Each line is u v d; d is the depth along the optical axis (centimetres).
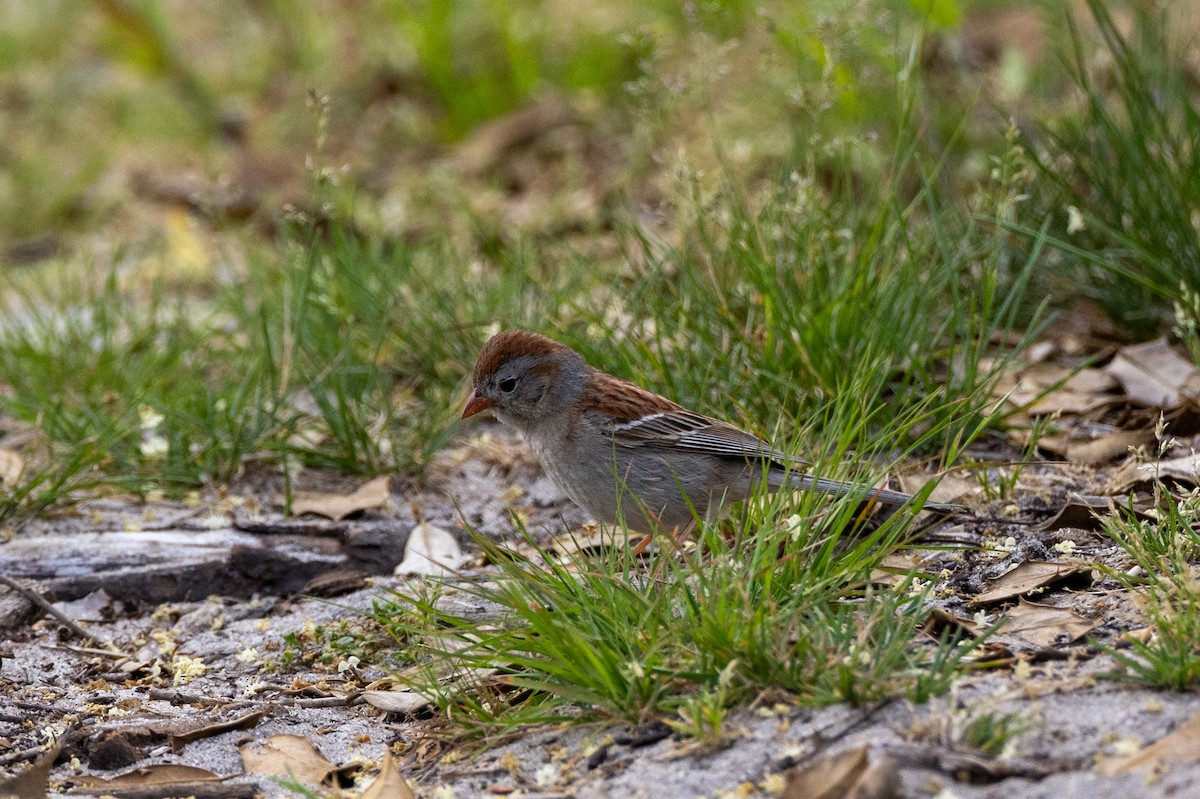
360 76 1883
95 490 1028
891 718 598
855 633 657
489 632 709
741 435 841
